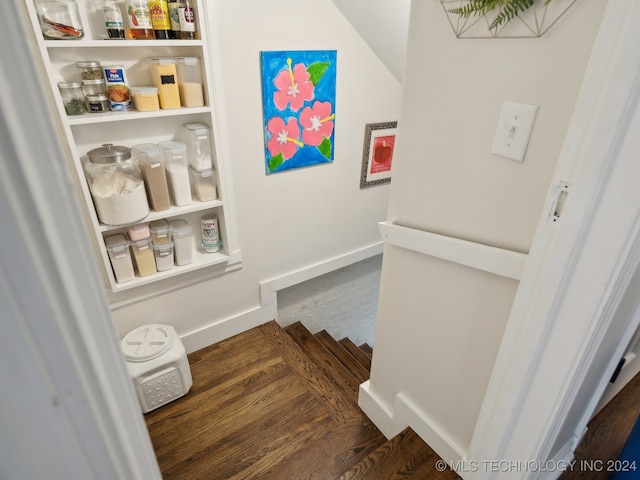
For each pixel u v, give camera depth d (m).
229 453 1.65
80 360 0.32
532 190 0.89
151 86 1.65
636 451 1.27
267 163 2.09
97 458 0.37
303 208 2.37
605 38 0.66
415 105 1.09
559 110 0.80
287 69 1.95
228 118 1.86
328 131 2.26
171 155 1.73
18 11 0.23
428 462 1.39
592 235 0.79
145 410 1.81
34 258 0.27
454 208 1.08
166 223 1.86
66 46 1.33
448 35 0.95
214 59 1.65
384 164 2.66
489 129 0.93
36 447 0.32
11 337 0.27
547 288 0.88
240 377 2.05
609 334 1.08
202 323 2.20
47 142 0.27
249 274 2.28
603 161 0.72
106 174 1.60
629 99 0.66
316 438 1.71
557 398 0.97
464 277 1.12
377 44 2.15
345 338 3.27
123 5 1.50
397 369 1.51
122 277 1.79
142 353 1.76
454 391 1.28
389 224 1.27
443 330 1.24
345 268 3.01
